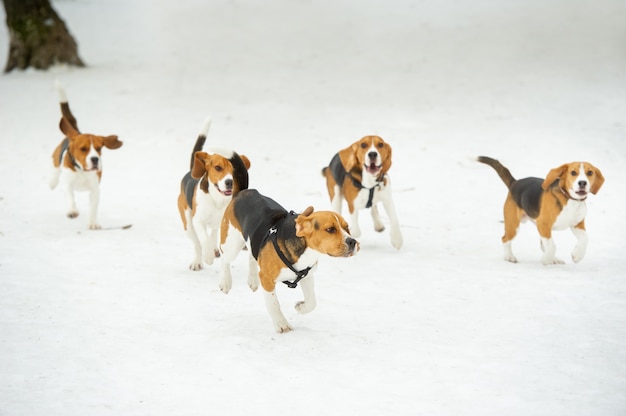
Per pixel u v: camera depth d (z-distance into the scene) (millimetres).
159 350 6551
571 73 20953
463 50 24219
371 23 28484
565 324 7016
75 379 5965
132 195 12453
